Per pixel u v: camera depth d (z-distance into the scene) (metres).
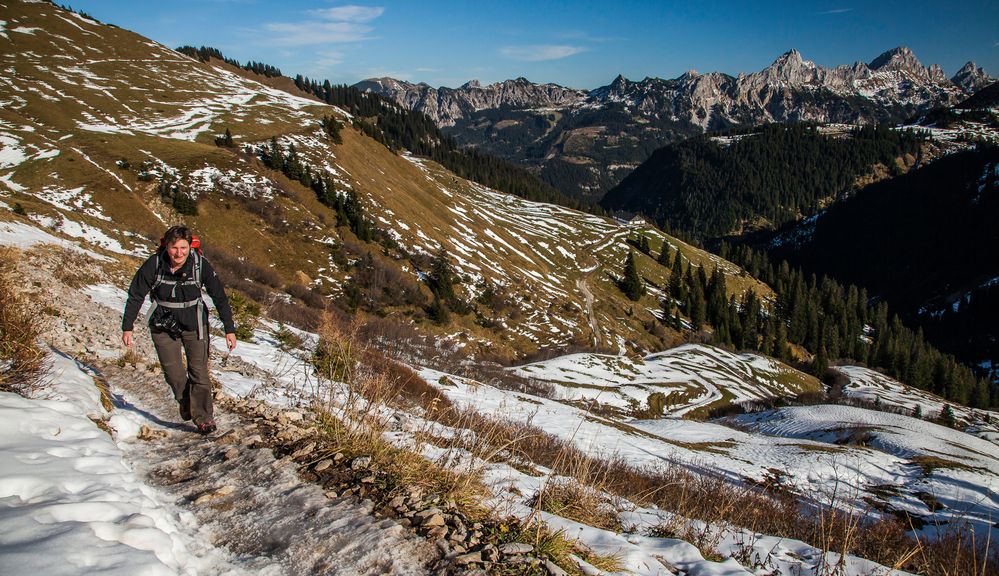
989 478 32.50
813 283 179.12
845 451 36.91
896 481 30.14
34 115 101.94
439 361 45.75
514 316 99.19
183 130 113.56
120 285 18.44
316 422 5.23
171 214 77.25
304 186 98.88
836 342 142.12
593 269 149.38
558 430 23.83
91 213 70.38
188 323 4.84
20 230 19.30
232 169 91.12
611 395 71.50
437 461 4.77
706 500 8.73
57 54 146.38
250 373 9.60
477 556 3.07
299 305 61.78
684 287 148.12
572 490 5.86
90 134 92.81
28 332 5.05
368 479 3.92
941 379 126.25
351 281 81.56
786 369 104.69
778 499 9.85
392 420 6.80
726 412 77.44
